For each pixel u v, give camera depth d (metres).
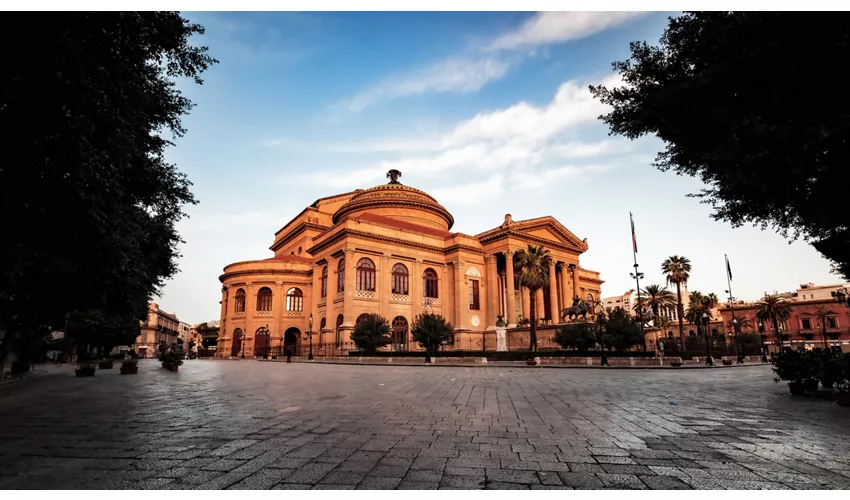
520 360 36.06
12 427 7.52
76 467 5.00
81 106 7.17
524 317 53.12
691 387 14.91
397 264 49.75
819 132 6.66
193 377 20.55
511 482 4.41
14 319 19.16
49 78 6.46
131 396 12.48
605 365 30.77
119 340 48.50
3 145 6.96
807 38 6.80
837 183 7.53
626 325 38.59
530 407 9.72
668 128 8.71
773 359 13.16
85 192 8.24
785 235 10.11
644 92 8.99
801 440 6.32
